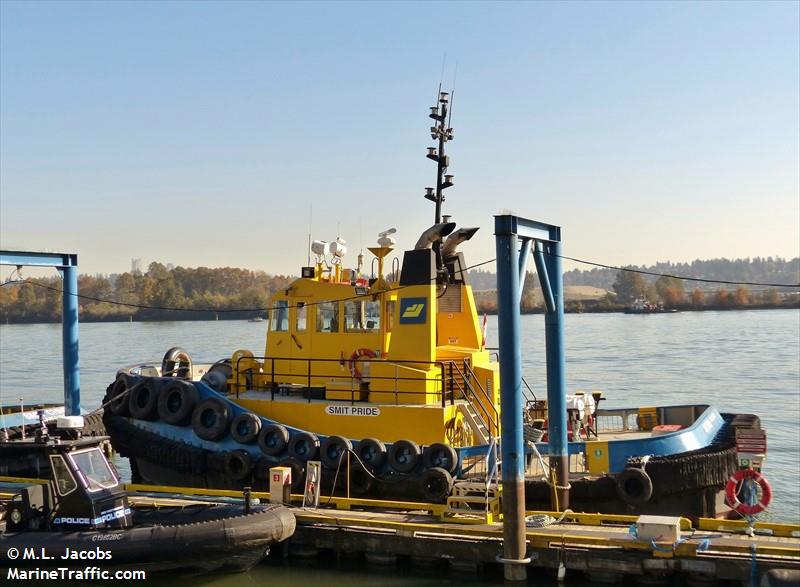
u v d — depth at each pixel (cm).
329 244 1908
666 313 16300
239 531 1328
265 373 1891
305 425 1723
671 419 1928
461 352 1762
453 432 1644
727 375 4884
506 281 1299
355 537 1449
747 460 1492
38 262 2077
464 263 1855
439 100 1861
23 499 1404
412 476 1574
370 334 1781
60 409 2362
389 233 1831
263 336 9312
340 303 1814
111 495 1423
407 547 1417
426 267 1691
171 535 1324
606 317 15225
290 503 1594
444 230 1747
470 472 1573
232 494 1623
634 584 1303
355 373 1753
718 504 1533
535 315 15812
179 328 12206
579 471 1558
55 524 1394
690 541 1284
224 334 9931
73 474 1396
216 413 1755
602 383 4584
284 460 1673
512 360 1304
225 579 1397
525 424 1708
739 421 1788
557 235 1495
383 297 1772
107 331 11338
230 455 1716
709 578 1256
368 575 1406
